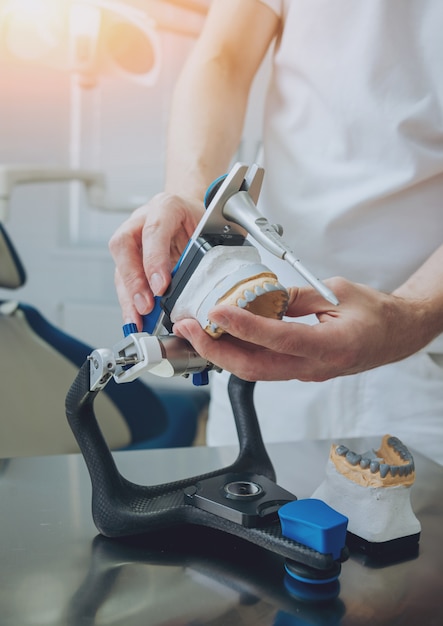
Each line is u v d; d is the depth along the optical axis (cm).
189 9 127
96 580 45
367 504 50
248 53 83
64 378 116
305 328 45
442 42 73
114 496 51
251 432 61
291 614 42
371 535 50
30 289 239
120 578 46
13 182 130
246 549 50
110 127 219
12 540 51
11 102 229
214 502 50
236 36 82
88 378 51
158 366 49
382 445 56
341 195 78
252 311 45
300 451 74
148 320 53
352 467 52
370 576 47
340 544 46
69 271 232
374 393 81
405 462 52
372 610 43
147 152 215
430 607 43
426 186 76
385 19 73
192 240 49
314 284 43
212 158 75
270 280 45
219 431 92
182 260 49
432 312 55
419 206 77
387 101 75
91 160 224
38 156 230
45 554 49
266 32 84
